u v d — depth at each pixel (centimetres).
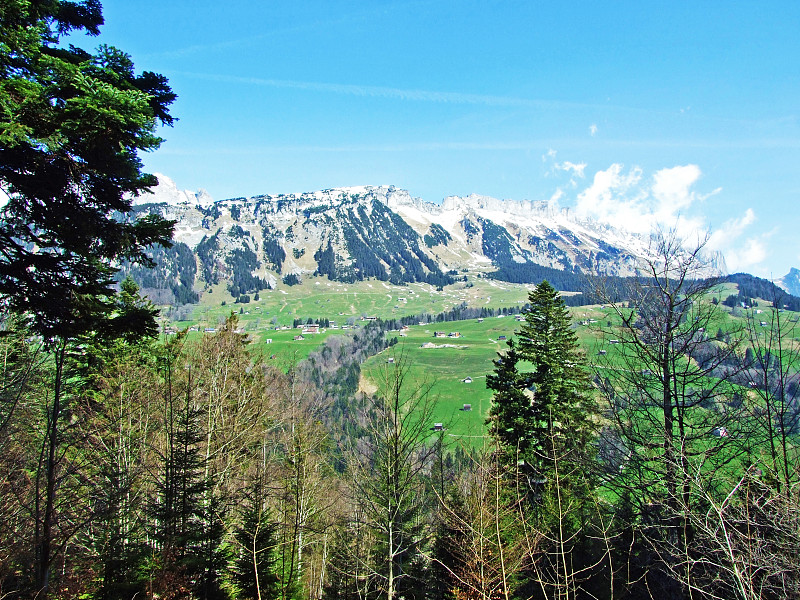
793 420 962
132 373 1989
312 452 2161
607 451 1163
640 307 1130
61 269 909
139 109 802
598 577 1381
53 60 778
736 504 889
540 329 2188
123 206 959
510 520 1326
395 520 1281
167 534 1437
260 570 1493
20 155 817
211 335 2862
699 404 1077
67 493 1564
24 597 1154
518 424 2042
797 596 738
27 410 1523
